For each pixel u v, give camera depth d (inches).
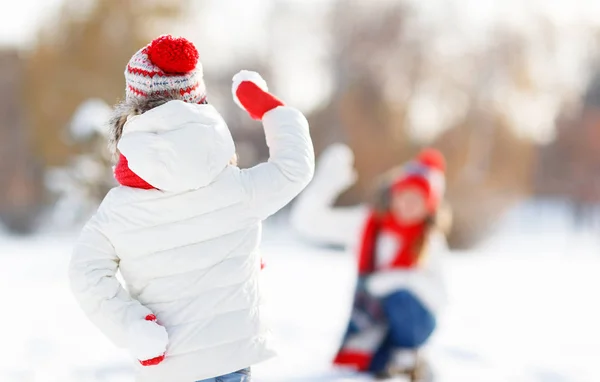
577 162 1699.1
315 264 745.0
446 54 1371.8
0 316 430.0
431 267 308.8
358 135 1326.3
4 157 1307.8
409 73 1357.0
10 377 300.4
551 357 370.6
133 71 155.3
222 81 1521.9
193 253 154.2
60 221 892.6
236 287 157.2
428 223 309.4
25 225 1246.9
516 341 407.2
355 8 1456.7
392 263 309.6
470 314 488.4
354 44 1428.4
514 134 1289.4
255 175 159.2
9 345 358.0
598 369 346.9
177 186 149.0
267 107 170.4
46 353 342.6
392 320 303.4
